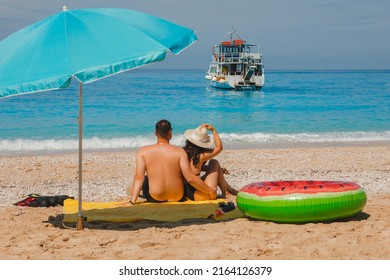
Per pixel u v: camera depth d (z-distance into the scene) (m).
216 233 7.00
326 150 18.67
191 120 32.31
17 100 41.19
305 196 7.32
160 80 104.81
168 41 6.76
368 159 16.45
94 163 15.49
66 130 25.36
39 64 6.21
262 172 13.83
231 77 66.31
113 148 20.23
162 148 8.27
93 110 36.16
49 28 6.68
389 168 14.64
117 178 13.12
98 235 6.98
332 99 52.06
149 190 8.41
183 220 7.73
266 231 7.08
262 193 7.52
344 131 26.38
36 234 7.07
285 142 22.20
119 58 6.08
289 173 13.66
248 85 66.81
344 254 6.10
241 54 67.56
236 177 13.00
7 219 8.05
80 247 6.46
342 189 7.53
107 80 102.12
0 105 37.31
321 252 6.17
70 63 6.04
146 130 25.97
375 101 48.62
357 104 44.94
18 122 28.20
